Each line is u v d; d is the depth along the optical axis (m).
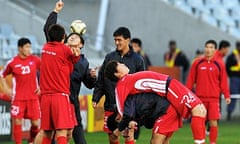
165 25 73.56
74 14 74.56
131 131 30.86
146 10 73.88
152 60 73.44
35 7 72.94
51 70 30.09
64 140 30.14
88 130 51.78
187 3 80.44
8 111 45.53
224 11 82.62
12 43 64.12
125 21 74.19
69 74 30.53
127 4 74.12
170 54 66.69
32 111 40.94
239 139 49.34
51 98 30.09
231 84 64.88
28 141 44.75
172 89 28.50
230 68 65.00
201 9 80.81
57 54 30.00
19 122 40.91
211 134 42.31
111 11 74.44
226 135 52.16
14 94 40.97
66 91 30.34
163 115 28.69
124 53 32.78
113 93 32.34
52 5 74.62
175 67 62.38
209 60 42.19
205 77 42.09
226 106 64.81
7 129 45.53
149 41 73.75
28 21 68.38
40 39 68.19
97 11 74.00
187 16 73.25
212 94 42.00
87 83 33.31
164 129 28.67
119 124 28.73
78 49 30.23
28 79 40.91
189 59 73.19
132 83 28.59
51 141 31.47
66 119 30.12
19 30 68.19
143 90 28.58
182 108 28.67
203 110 28.81
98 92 32.94
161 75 28.78
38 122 41.31
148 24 73.69
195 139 29.00
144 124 29.38
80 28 33.34
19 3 73.19
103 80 32.72
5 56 61.38
